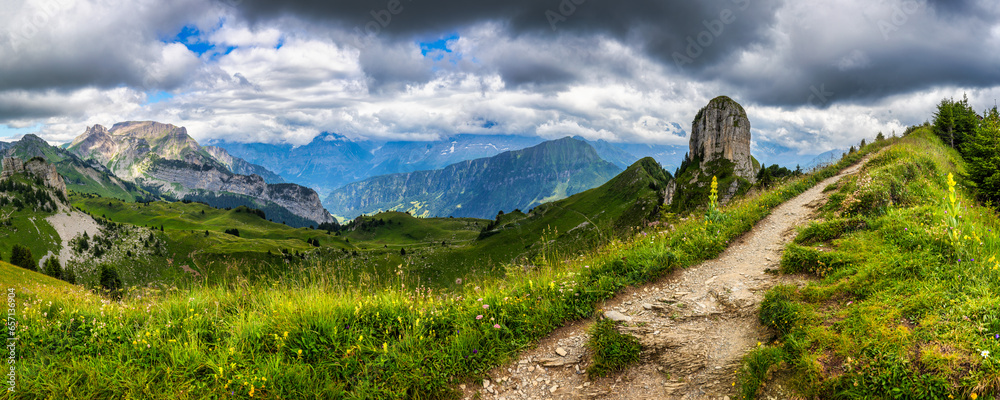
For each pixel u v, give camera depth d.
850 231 11.86
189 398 5.75
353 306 7.75
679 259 11.34
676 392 6.38
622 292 9.76
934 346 5.71
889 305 6.95
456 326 7.61
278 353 6.51
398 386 6.27
